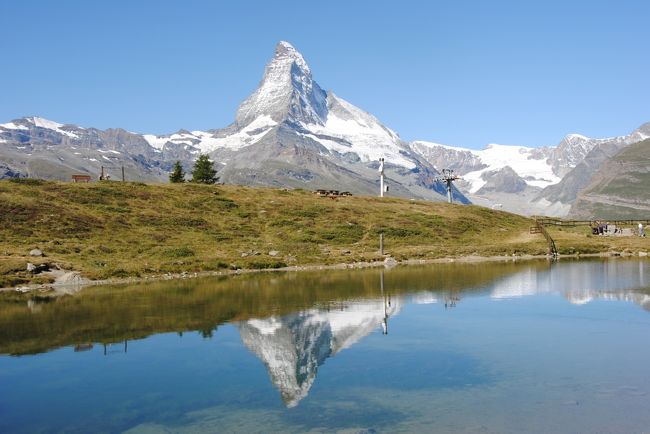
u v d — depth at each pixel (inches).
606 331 1155.3
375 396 789.2
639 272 2174.0
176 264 2524.6
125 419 725.9
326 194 4608.8
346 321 1286.9
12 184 3481.8
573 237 3777.1
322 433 668.1
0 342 1125.1
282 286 1916.8
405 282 1973.4
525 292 1684.3
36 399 804.0
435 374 882.8
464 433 658.2
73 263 2404.0
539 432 658.2
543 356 972.6
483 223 4040.4
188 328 1232.2
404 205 4434.1
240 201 3956.7
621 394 780.0
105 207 3361.2
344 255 2960.1
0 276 2073.1
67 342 1119.6
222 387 840.9
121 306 1521.9
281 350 1042.1
